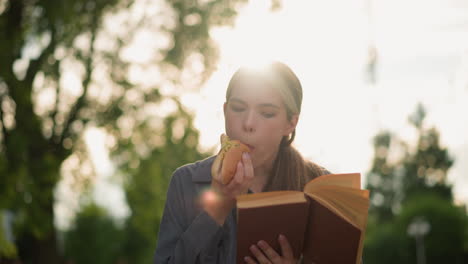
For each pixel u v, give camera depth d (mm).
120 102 11359
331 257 1292
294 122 1505
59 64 10781
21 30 10242
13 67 10023
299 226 1275
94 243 29188
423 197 41312
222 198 1360
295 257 1300
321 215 1282
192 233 1412
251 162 1368
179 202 1604
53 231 12180
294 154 1725
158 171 11984
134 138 11734
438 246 38906
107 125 11445
